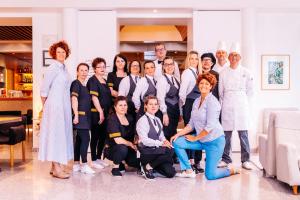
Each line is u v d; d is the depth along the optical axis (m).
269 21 6.99
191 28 7.04
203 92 4.26
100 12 6.82
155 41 10.83
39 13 7.00
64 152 4.38
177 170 4.90
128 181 4.31
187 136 4.44
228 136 5.05
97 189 3.94
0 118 5.66
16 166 5.32
